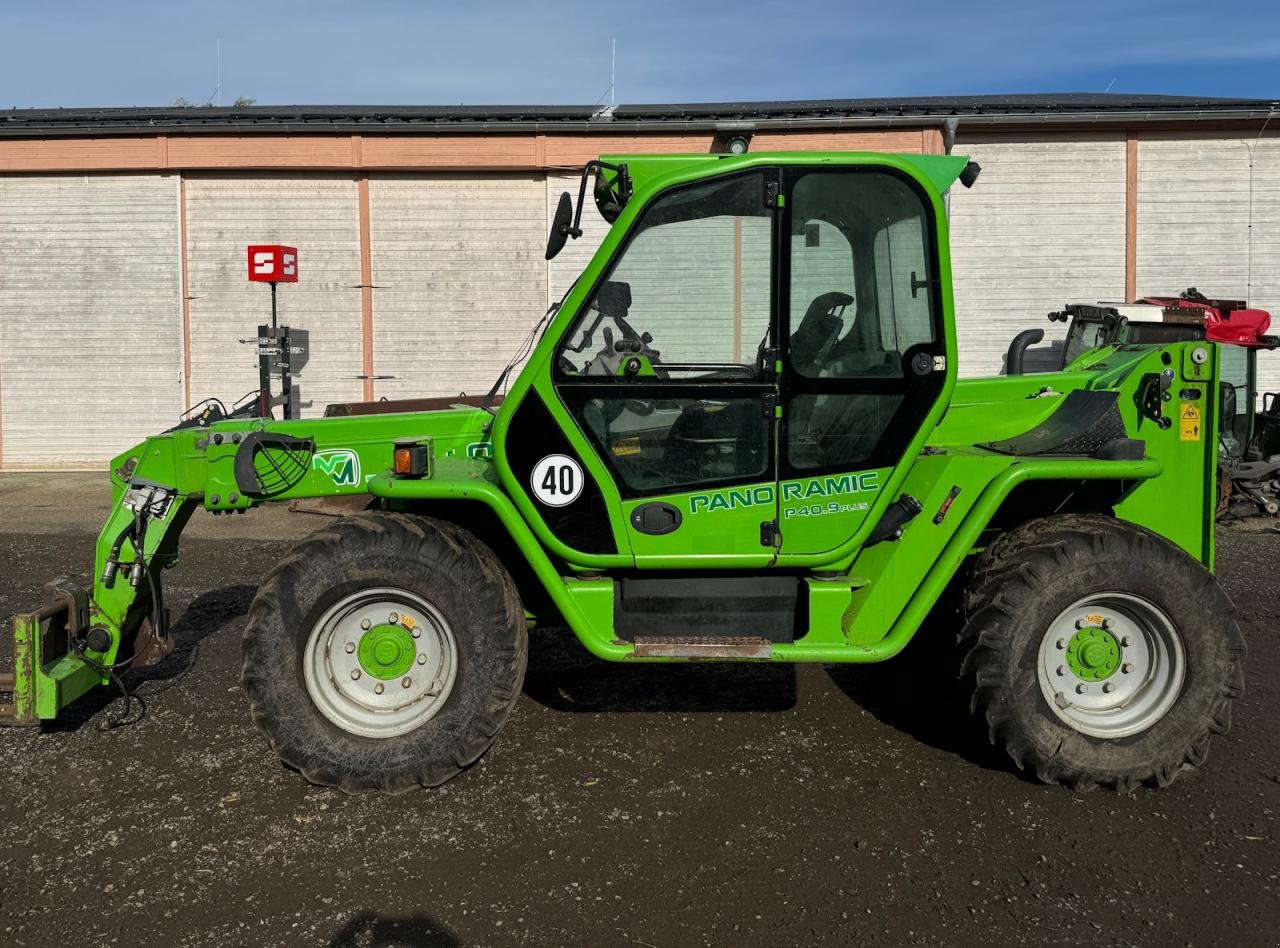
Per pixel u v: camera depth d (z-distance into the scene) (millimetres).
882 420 3938
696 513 3932
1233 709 4742
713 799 3809
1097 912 3068
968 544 3883
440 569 3787
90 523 9680
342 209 13242
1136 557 3795
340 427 4473
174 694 4965
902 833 3547
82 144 12992
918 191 3861
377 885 3227
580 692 4969
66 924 3029
